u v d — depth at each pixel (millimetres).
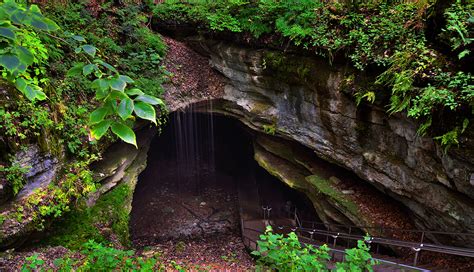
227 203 14219
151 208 13500
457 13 5184
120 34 9922
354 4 7512
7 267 5191
